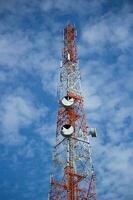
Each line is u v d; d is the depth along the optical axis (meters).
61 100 125.44
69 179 116.38
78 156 119.31
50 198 114.69
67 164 117.88
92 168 118.25
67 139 121.06
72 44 139.00
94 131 122.25
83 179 116.75
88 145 121.25
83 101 128.25
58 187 115.81
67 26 142.88
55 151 120.88
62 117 125.81
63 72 133.00
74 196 114.44
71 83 130.25
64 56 136.62
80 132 122.94
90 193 114.94
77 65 134.25
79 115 125.69
